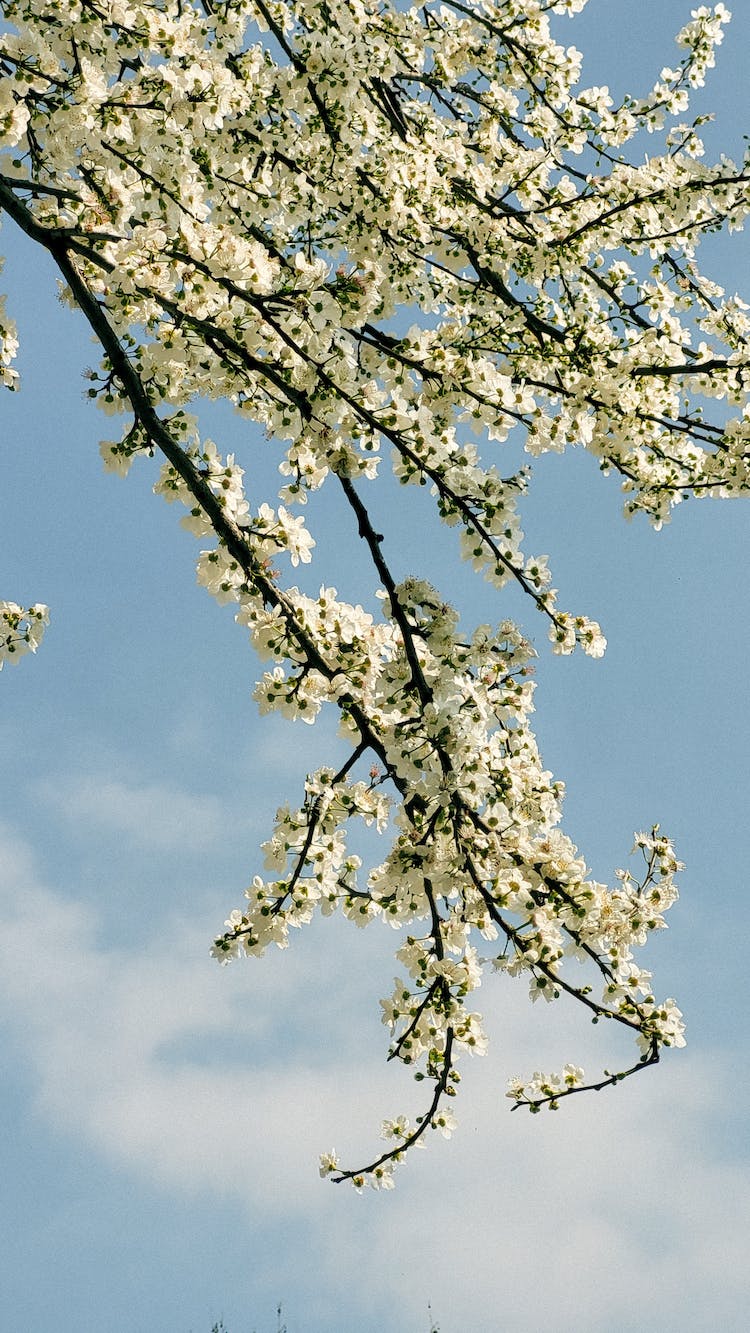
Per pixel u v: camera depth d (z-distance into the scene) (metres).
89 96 5.00
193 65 5.10
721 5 8.67
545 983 4.98
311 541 5.29
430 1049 5.30
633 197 8.02
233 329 4.96
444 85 8.56
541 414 6.33
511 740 5.22
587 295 8.52
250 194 6.72
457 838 4.90
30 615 7.25
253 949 5.66
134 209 5.25
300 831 5.58
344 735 5.47
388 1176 5.48
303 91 6.56
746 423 7.49
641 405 7.74
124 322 5.10
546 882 5.11
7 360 6.31
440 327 5.28
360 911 5.72
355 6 6.39
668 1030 5.05
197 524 5.29
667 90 8.79
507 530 4.74
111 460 5.30
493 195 8.09
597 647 5.60
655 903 5.24
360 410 4.75
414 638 5.07
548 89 8.72
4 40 4.95
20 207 4.96
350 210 6.67
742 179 8.18
